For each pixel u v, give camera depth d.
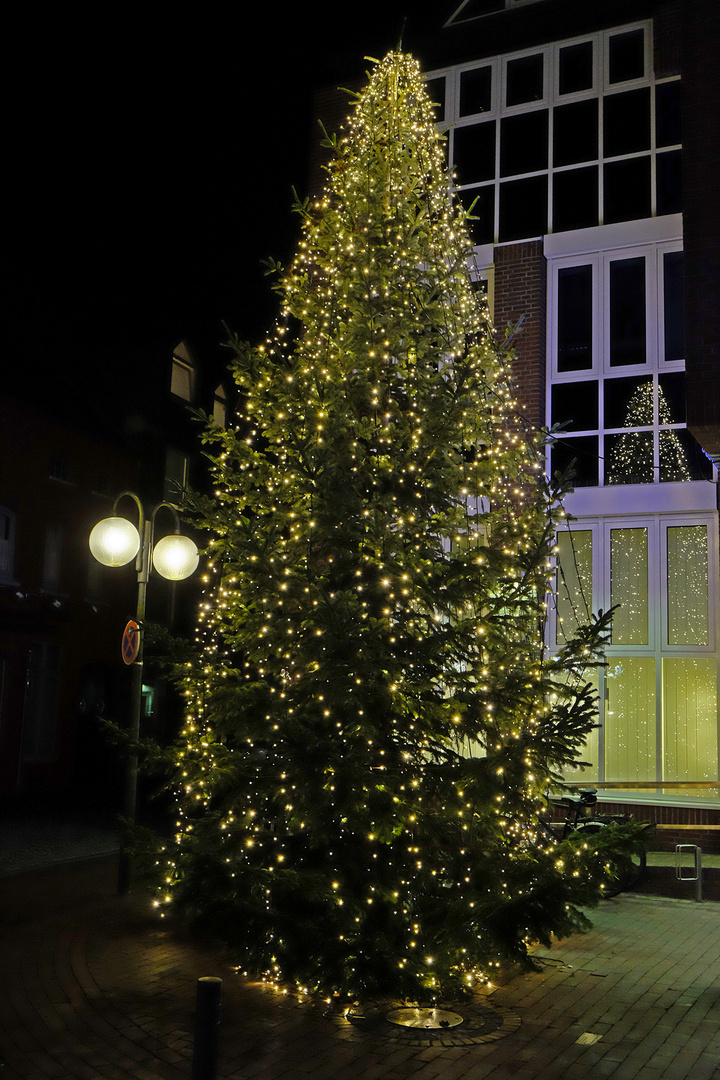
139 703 10.54
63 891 10.40
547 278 14.67
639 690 13.29
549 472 14.12
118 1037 5.80
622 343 14.10
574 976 7.46
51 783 22.38
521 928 5.98
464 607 7.88
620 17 14.92
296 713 7.25
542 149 15.06
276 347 9.52
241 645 8.20
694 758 12.91
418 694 7.37
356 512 7.48
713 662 12.97
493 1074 5.34
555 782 7.59
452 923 6.38
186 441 28.44
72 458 23.81
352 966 6.24
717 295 11.62
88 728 23.94
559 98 15.08
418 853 7.11
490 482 8.48
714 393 11.44
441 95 16.00
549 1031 6.11
